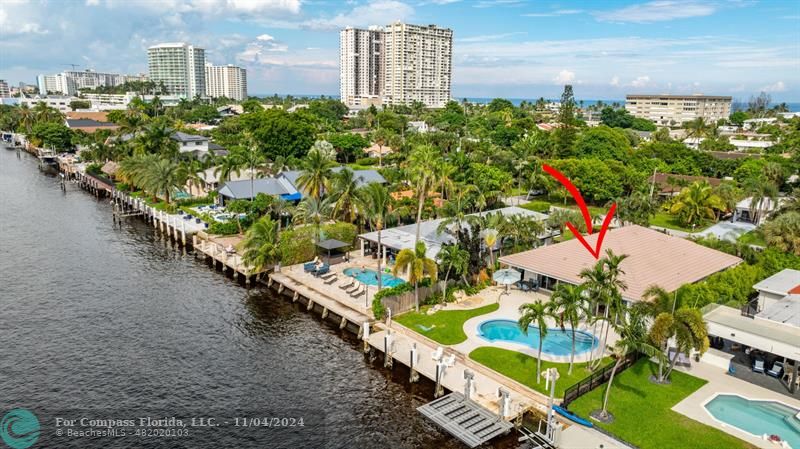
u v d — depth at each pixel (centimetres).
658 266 5506
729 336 4109
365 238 6894
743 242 6838
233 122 18775
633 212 8225
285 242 6619
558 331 4897
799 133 16538
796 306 4391
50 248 7775
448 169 6294
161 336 5028
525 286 5884
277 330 5216
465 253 5372
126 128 13725
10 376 4284
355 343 4969
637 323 3759
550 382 3947
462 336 4747
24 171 14862
